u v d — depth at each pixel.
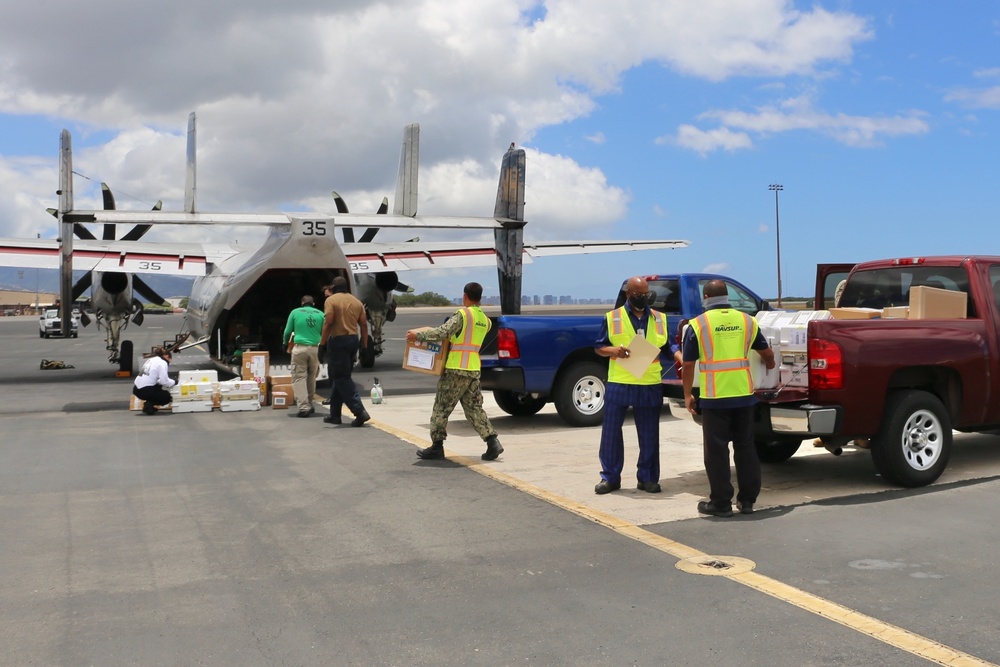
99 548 5.23
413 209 13.99
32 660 3.56
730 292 10.98
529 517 5.94
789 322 6.94
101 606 4.21
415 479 7.29
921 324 6.85
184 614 4.10
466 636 3.80
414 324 57.62
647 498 6.52
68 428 10.53
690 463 8.05
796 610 4.05
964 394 7.12
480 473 7.53
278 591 4.43
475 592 4.38
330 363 10.52
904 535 5.35
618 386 6.68
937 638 3.68
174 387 12.12
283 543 5.32
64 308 14.66
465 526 5.70
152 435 9.90
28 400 13.77
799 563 4.80
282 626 3.94
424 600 4.27
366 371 19.45
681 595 4.29
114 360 19.53
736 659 3.50
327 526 5.73
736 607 4.10
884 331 6.62
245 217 13.02
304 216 13.41
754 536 5.39
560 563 4.86
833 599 4.19
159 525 5.78
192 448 8.95
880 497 6.46
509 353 9.95
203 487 7.00
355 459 8.27
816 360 6.38
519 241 14.77
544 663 3.50
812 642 3.66
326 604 4.23
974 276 7.42
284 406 12.59
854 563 4.77
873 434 6.61
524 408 11.62
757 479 5.98
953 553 4.94
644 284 6.73
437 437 8.16
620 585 4.46
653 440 6.70
